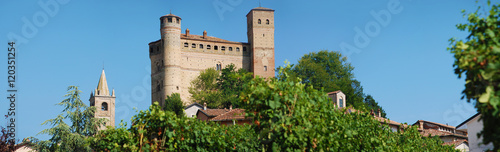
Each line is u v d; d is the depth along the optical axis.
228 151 19.50
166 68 130.38
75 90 43.38
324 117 14.10
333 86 105.88
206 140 17.44
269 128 12.64
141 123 15.95
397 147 23.23
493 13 9.19
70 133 40.47
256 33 137.50
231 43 138.38
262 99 12.44
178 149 16.52
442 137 59.94
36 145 40.19
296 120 12.81
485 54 8.27
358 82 113.19
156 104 16.16
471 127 45.62
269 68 136.88
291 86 12.73
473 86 8.66
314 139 13.10
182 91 131.88
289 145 12.74
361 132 19.50
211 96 111.62
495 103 7.84
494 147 8.55
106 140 18.20
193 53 134.50
